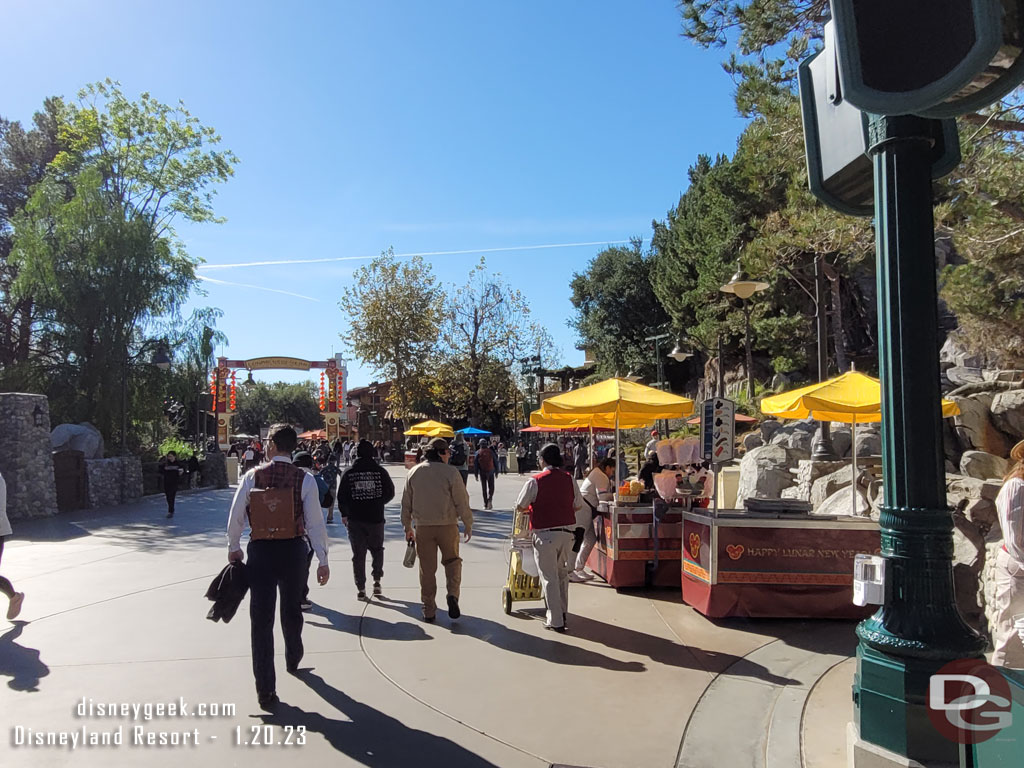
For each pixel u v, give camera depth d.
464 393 38.41
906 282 3.62
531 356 41.91
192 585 8.47
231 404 39.62
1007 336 10.75
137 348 25.30
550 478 6.70
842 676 5.39
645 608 7.46
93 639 6.21
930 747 3.39
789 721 4.50
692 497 7.97
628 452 28.66
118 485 20.22
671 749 4.18
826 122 4.45
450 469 7.07
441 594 8.16
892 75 2.94
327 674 5.38
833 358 31.14
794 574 6.93
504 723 4.51
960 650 3.40
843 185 4.50
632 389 8.45
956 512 6.85
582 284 50.56
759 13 7.75
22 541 12.30
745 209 27.53
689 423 24.39
